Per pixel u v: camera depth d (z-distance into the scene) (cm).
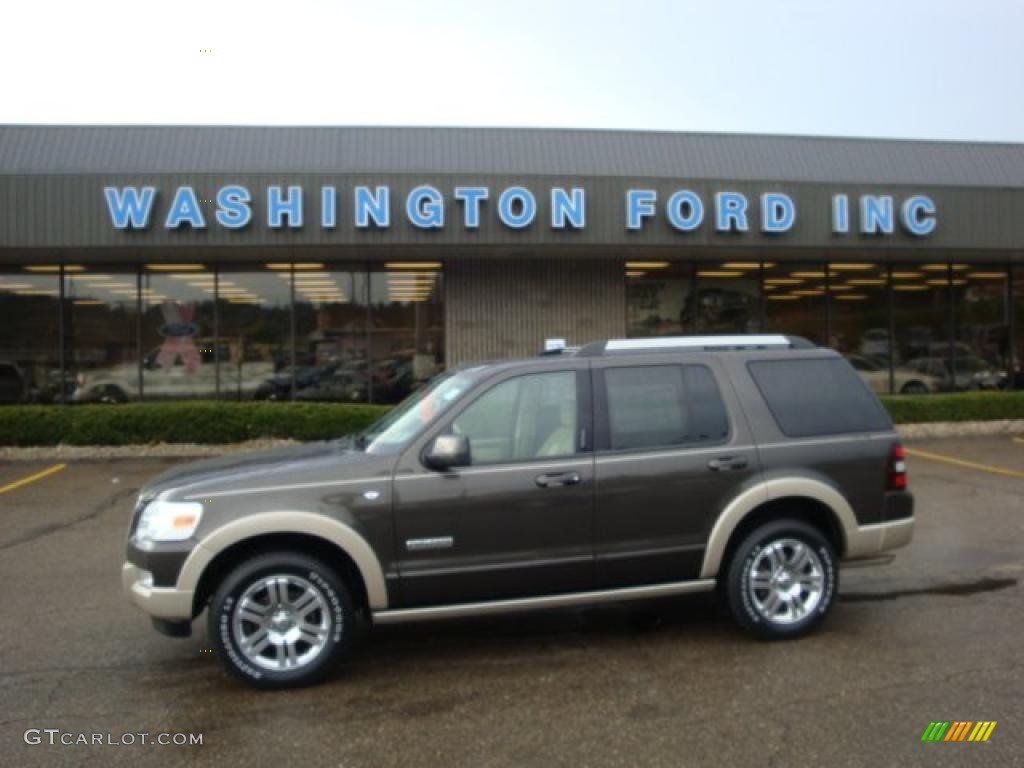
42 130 1612
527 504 458
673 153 1764
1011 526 794
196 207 1282
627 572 473
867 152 1869
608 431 481
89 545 757
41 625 540
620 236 1367
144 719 399
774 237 1415
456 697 420
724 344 522
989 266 1775
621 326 1605
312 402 1492
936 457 1244
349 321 1555
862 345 1717
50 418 1305
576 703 410
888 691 416
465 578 451
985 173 1889
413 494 446
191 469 492
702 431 491
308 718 398
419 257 1519
